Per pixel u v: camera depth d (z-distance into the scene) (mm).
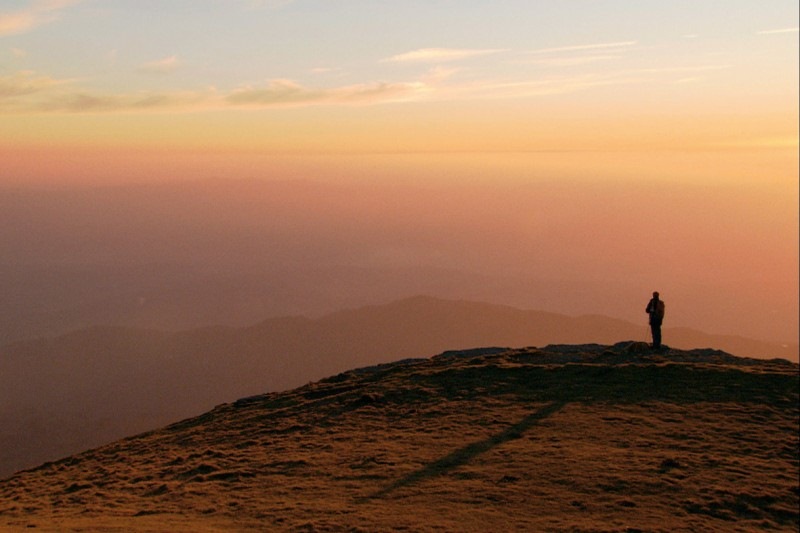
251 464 33656
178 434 44094
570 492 26594
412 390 44750
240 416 45719
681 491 26531
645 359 47531
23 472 42125
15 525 27172
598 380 42938
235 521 25391
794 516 24516
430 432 35812
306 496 27875
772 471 28500
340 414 41500
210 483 31281
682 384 41156
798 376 41719
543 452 31250
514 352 53812
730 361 47312
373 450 33531
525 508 25188
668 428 34031
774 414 35781
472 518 24359
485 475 28828
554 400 39781
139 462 38000
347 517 24906
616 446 31750
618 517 24203
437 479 28781
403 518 24531
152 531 24156
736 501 25531
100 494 32094
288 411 44188
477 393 42562
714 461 29625
